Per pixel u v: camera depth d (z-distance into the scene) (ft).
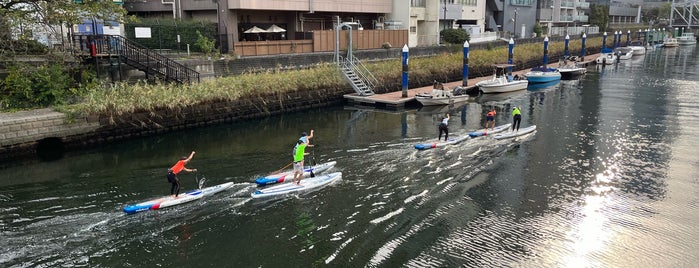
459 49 167.32
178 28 111.24
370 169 63.57
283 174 59.98
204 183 58.08
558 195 55.57
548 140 79.00
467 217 49.62
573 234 46.29
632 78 163.63
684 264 41.19
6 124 66.80
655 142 78.23
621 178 61.31
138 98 79.71
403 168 63.98
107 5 79.61
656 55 257.14
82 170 63.67
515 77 141.38
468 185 58.29
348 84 117.29
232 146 76.18
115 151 73.26
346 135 82.94
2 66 76.84
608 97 123.75
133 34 108.58
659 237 45.80
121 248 42.60
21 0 75.05
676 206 52.80
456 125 90.17
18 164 66.33
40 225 46.32
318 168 62.64
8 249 41.68
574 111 104.58
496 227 47.47
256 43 114.62
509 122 92.73
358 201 53.21
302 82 105.70
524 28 247.09
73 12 75.72
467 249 43.24
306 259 41.29
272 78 100.48
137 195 54.19
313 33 128.57
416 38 175.32
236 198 53.52
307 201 53.11
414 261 41.16
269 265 40.32
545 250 43.29
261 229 46.57
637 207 52.49
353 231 46.32
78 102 78.38
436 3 178.40
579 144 76.64
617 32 269.23
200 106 88.38
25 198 53.21
